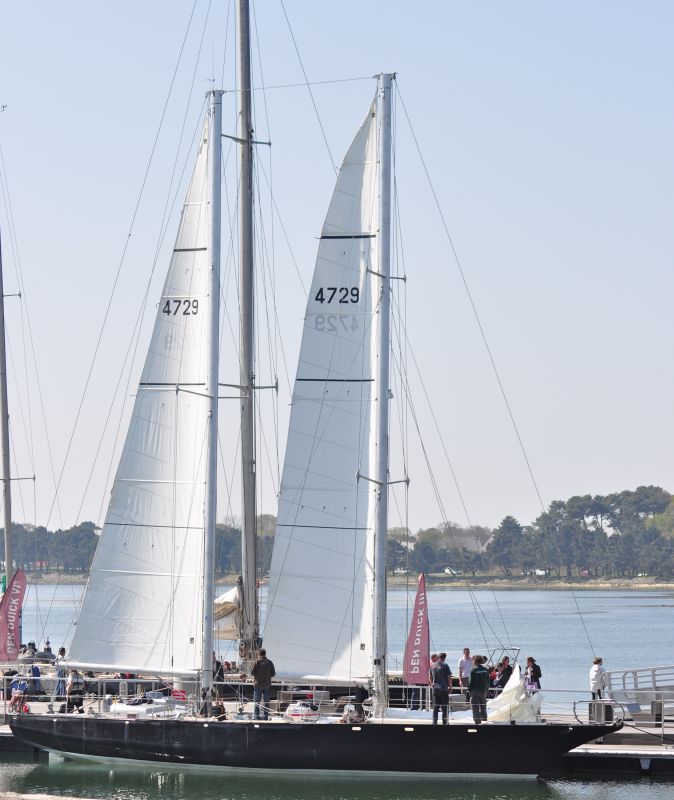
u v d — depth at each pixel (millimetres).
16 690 137000
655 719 129875
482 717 115688
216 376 127250
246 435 145750
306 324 127062
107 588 127688
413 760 114875
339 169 127500
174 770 119625
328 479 125312
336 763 115438
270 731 116188
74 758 125000
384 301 123750
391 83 125438
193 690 130000
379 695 119500
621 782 118312
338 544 124188
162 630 126375
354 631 122688
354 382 125938
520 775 115750
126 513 128500
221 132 129625
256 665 120812
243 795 114562
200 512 127500
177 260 130500
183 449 128750
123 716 122125
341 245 127188
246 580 144125
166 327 130375
